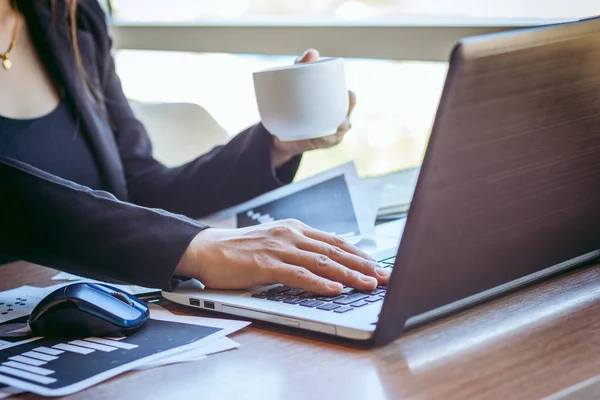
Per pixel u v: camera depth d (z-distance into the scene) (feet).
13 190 3.29
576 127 2.65
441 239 2.45
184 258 3.18
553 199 2.76
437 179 2.31
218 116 6.70
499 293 2.93
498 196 2.54
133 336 2.82
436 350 2.52
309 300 2.92
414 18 5.26
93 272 3.25
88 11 5.33
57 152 4.90
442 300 2.63
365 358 2.50
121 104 5.48
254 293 3.08
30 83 4.92
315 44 5.76
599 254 3.22
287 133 4.00
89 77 5.17
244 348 2.68
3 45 4.85
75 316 2.81
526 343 2.53
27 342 2.83
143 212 3.27
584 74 2.56
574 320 2.69
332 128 4.01
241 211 4.38
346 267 3.05
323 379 2.37
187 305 3.15
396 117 5.86
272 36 6.10
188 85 7.01
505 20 4.78
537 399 2.15
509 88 2.36
